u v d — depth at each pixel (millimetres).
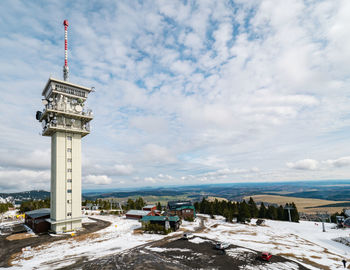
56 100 68375
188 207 95500
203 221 87438
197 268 34500
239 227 74562
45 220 65625
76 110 69375
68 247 48438
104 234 61188
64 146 67500
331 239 59781
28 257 42094
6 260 40875
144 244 49562
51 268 35125
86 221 84312
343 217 81438
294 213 98000
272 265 36125
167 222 65500
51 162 70375
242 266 35531
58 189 64375
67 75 72875
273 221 92312
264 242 52812
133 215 91375
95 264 36375
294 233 67938
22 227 73438
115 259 38812
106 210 125375
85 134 73688
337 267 36500
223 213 101375
